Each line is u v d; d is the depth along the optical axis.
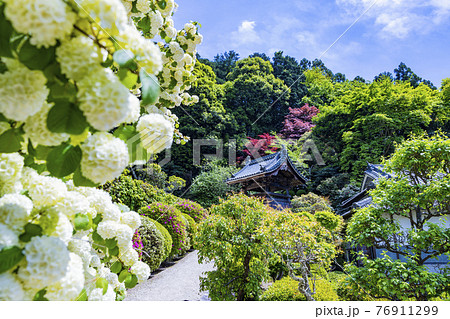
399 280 2.69
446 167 3.22
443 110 10.61
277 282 3.92
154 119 0.75
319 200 8.65
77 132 0.52
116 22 0.53
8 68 0.53
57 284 0.63
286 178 8.62
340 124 14.24
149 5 1.60
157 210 5.93
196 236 3.63
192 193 12.62
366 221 3.27
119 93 0.52
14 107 0.53
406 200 3.24
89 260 1.05
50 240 0.60
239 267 3.67
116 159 0.59
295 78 22.61
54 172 0.58
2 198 0.65
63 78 0.52
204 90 17.39
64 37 0.51
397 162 3.39
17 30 0.48
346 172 12.75
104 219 1.10
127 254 1.20
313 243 3.06
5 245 0.56
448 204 3.16
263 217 3.59
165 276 4.87
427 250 3.10
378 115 10.78
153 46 0.59
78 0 0.51
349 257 7.18
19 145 0.64
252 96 20.05
